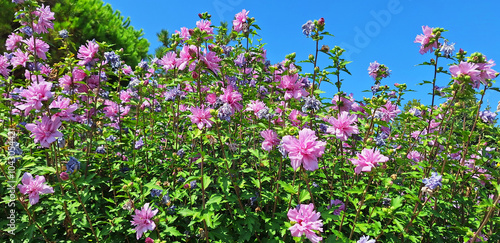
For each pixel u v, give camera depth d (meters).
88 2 20.20
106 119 6.18
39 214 4.63
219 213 4.67
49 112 3.83
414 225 4.89
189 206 4.75
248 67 6.91
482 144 5.94
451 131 4.97
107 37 20.69
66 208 4.08
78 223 4.17
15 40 6.13
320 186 5.36
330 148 5.87
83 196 4.23
